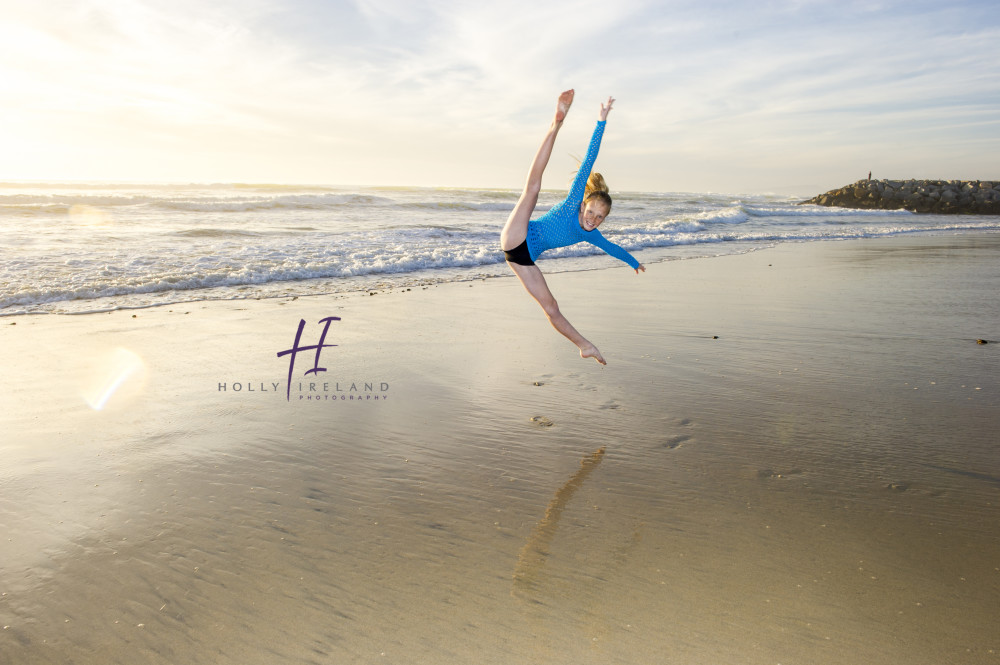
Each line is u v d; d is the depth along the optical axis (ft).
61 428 12.97
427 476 11.16
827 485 10.74
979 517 9.70
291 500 10.25
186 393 15.19
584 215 13.55
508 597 7.82
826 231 73.26
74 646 6.96
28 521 9.44
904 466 11.46
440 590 7.95
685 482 10.92
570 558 8.66
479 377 16.75
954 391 15.60
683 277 35.35
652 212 94.02
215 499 10.23
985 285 32.48
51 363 17.20
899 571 8.32
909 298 28.58
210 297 26.91
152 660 6.77
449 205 84.02
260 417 13.82
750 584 8.06
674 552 8.81
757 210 104.47
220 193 96.22
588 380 16.55
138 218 55.21
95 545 8.86
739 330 22.18
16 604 7.59
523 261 13.61
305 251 39.81
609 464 11.64
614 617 7.44
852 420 13.71
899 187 170.71
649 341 20.65
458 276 34.76
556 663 6.71
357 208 76.64
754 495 10.43
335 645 6.98
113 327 21.26
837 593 7.87
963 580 8.13
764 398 15.17
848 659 6.75
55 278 28.32
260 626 7.29
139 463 11.49
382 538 9.15
